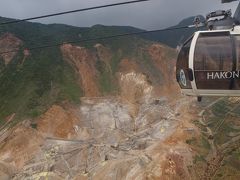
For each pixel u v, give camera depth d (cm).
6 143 8456
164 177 6888
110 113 9912
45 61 11731
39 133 8788
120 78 11888
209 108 9594
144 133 8931
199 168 7244
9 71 11488
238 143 7900
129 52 13175
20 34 13638
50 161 7850
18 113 9488
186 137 8275
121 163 7362
